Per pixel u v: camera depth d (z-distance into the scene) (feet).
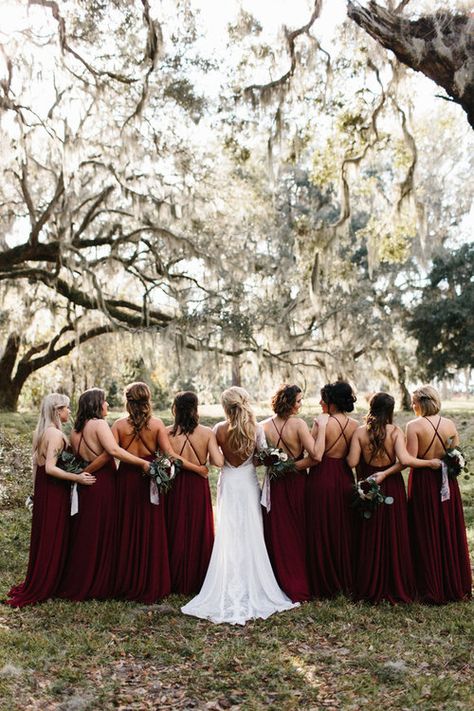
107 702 11.33
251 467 16.79
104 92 41.60
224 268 56.39
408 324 80.59
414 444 16.53
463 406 82.17
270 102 32.68
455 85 19.12
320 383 65.51
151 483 16.30
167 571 16.53
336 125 36.81
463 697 11.32
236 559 15.93
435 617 15.07
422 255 40.09
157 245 57.06
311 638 13.99
